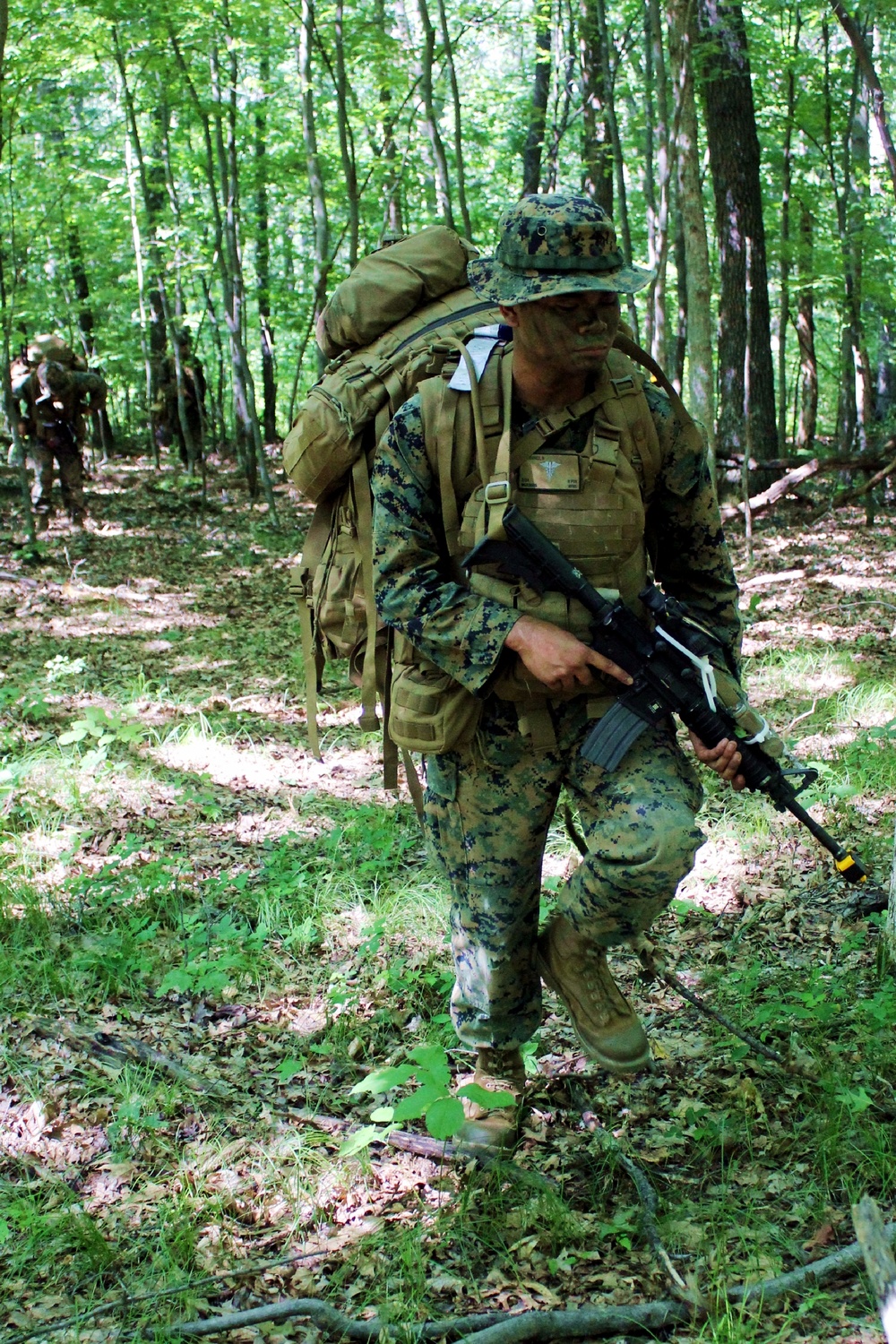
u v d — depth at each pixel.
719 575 2.63
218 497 17.88
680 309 15.84
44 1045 3.42
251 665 8.27
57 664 7.19
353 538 2.88
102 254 20.80
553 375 2.35
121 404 32.22
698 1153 2.77
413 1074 2.54
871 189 17.70
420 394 2.46
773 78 16.19
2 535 13.74
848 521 13.69
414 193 18.66
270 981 3.85
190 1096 3.16
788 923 4.02
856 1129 2.72
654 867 2.42
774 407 15.21
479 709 2.56
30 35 12.97
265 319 23.67
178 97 16.59
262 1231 2.64
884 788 5.10
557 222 2.21
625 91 15.50
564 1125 2.96
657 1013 3.48
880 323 19.81
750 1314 2.20
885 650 7.66
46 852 4.84
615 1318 2.23
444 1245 2.54
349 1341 2.26
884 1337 2.12
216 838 5.07
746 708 2.49
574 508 2.41
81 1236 2.56
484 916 2.72
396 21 14.88
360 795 5.61
